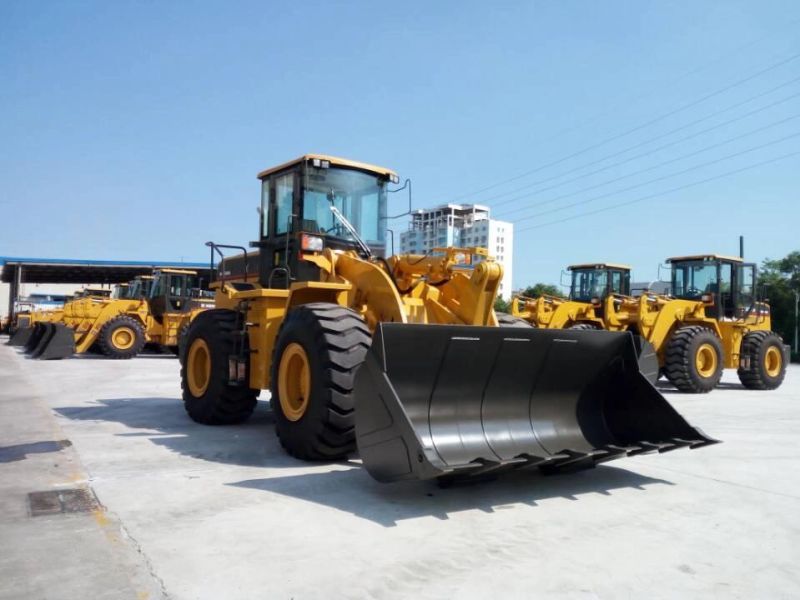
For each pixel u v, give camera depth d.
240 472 4.74
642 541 3.47
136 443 5.81
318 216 6.53
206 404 6.80
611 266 16.22
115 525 3.51
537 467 5.03
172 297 20.06
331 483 4.45
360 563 3.04
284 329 5.34
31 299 46.47
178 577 2.84
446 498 4.16
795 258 36.56
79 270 38.94
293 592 2.71
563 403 5.07
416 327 4.13
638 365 5.05
